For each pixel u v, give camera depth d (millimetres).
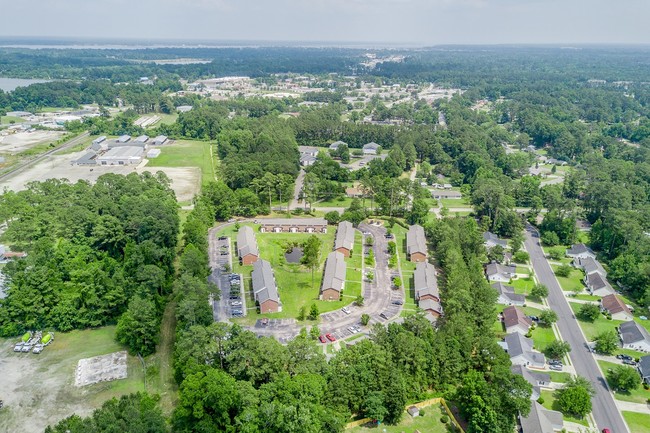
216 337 97688
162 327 121938
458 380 103188
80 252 140625
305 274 152125
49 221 155000
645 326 132250
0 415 92938
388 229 191625
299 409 82000
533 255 176875
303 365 92750
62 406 95438
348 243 167250
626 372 105188
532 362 112688
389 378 93438
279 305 132375
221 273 150375
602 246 179625
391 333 104500
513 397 89250
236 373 93062
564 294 148750
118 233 150500
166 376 104250
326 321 126500
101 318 122000
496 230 195750
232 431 83875
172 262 151625
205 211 184375
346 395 90875
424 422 93812
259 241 176875
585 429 94500
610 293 145625
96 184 186125
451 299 123438
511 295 142500
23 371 105312
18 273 124562
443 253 158125
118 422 78750
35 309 117625
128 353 112188
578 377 103625
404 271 157125
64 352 112188
